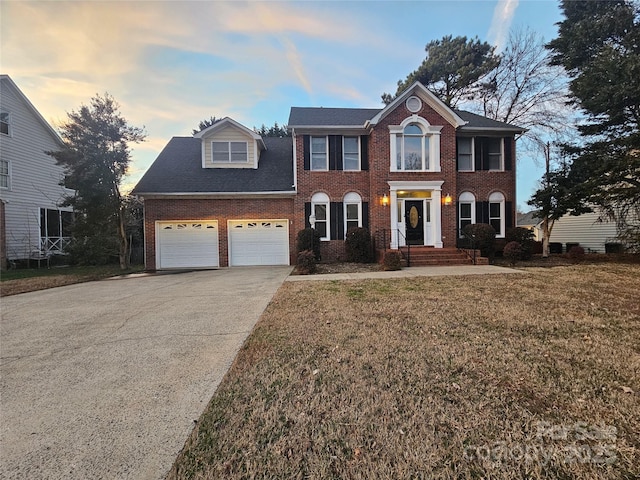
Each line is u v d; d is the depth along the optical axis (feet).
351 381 9.47
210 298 23.09
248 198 46.26
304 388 9.15
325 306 18.81
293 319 16.21
